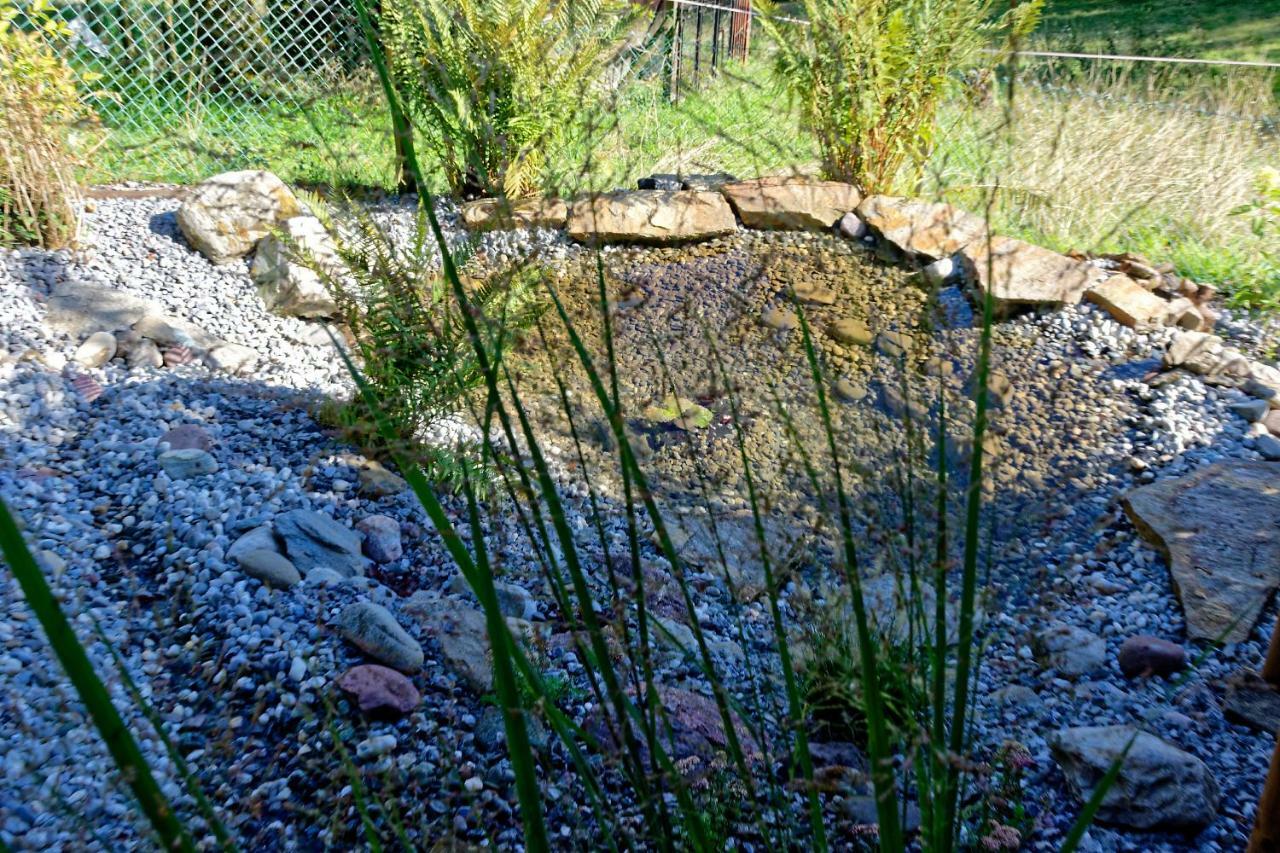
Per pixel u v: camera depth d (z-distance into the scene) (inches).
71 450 138.3
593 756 91.2
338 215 123.9
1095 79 215.9
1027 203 50.1
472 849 74.0
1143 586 124.0
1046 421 156.1
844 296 166.2
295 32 217.8
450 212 195.9
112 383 158.6
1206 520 129.3
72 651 28.7
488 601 40.3
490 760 93.7
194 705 96.3
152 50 203.9
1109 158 197.2
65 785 82.8
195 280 198.7
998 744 93.7
